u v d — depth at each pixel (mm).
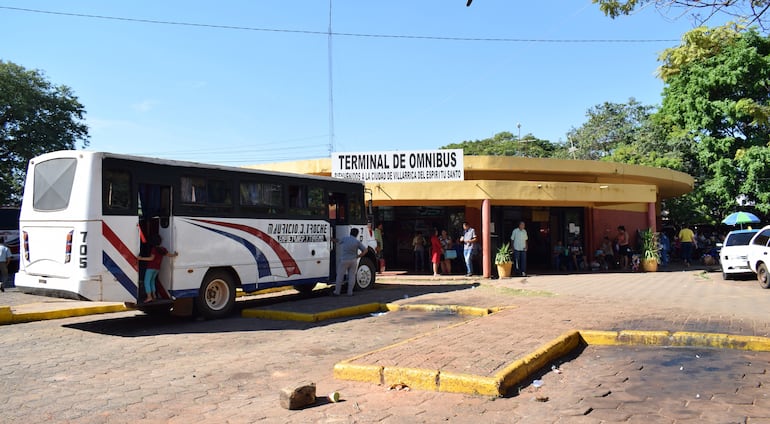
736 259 16250
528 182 18578
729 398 5406
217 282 11383
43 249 9875
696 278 17781
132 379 6605
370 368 6141
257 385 6289
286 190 13094
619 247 22438
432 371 5855
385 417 5000
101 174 9523
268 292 16188
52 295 9758
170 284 10383
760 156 25406
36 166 10289
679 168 31688
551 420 4844
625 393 5625
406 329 9789
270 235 12516
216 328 10172
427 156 18359
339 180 14789
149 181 10195
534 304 11469
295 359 7594
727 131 27656
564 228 23469
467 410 5141
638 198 20406
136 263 9930
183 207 10664
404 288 15789
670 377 6191
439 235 21766
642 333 7891
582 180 21484
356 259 14086
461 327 8633
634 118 45844
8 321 10828
